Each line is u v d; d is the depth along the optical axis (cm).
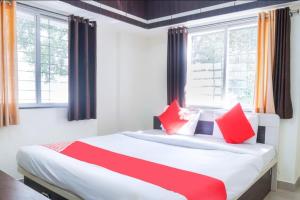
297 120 288
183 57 382
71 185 172
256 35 329
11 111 279
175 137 296
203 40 383
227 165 197
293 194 280
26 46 306
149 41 449
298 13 283
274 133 289
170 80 394
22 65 303
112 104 407
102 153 223
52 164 194
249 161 214
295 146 289
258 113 305
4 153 277
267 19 299
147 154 230
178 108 357
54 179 188
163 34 425
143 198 132
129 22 381
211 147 257
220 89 364
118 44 412
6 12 274
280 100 288
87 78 346
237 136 285
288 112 284
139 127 455
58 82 342
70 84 331
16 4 289
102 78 390
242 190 188
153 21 404
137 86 448
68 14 338
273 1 284
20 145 290
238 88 347
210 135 331
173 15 379
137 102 450
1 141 274
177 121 343
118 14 365
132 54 435
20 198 120
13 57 277
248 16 327
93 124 368
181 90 385
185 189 143
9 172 281
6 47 271
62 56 345
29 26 308
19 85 301
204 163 201
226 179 169
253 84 331
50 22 329
